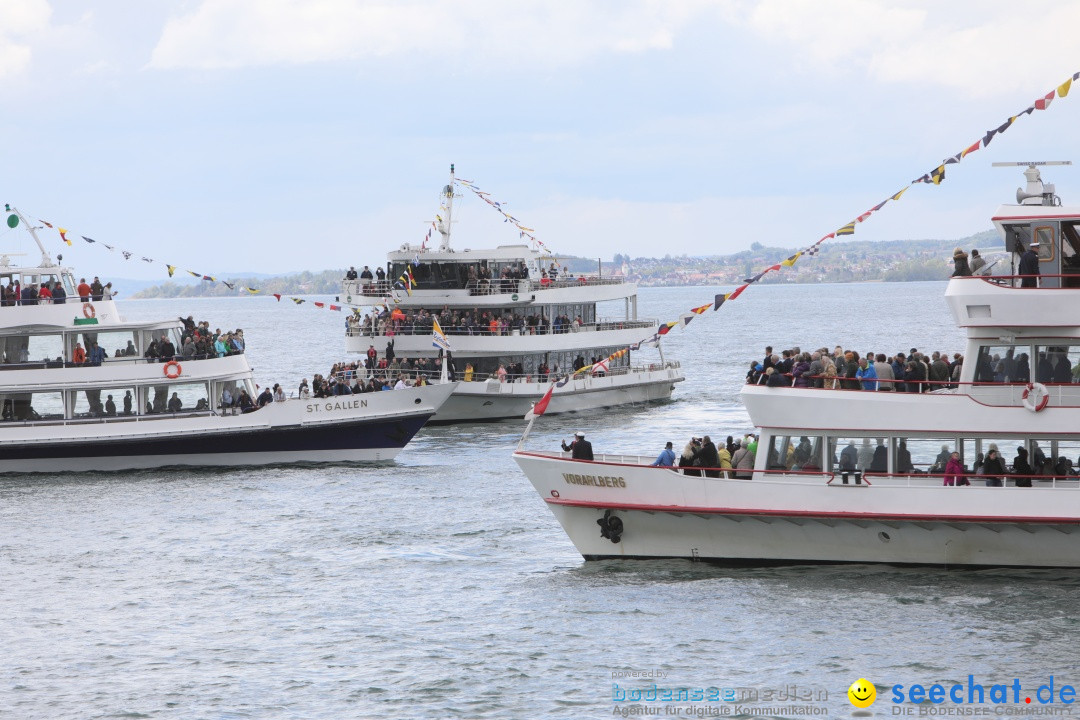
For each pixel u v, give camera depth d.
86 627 75.94
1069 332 76.06
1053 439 76.94
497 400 164.38
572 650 69.38
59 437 126.06
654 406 180.75
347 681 66.44
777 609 73.62
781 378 81.00
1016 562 78.19
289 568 87.88
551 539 93.31
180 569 88.31
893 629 70.12
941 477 78.25
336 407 129.75
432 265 167.25
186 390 129.38
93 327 127.81
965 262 78.44
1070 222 76.38
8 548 95.31
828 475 79.88
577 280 181.62
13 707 64.19
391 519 101.81
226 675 67.81
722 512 80.50
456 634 72.56
